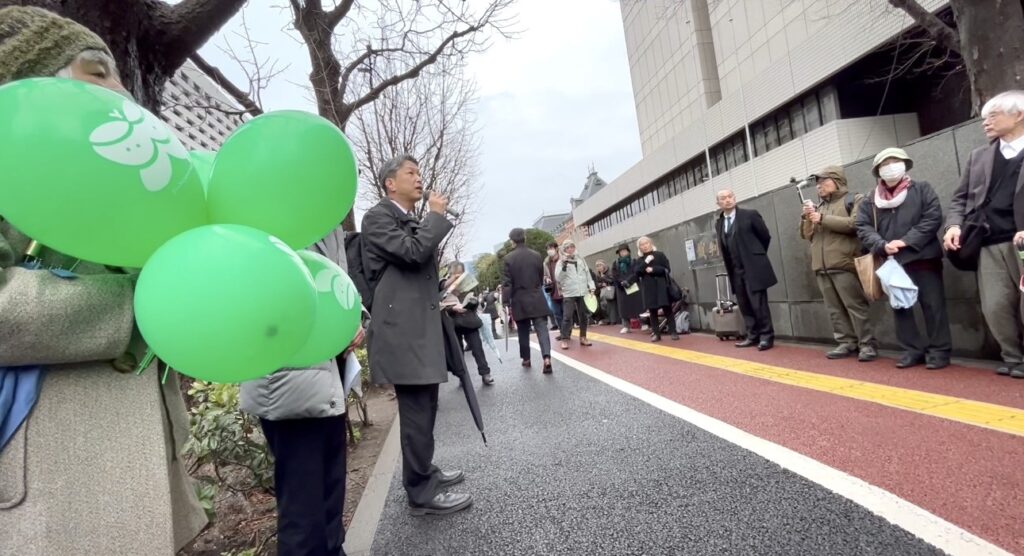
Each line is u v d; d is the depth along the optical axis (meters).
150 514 1.04
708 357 5.98
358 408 4.97
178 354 0.94
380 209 2.58
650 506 2.31
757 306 5.95
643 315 10.31
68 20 1.11
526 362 7.29
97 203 0.90
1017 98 3.37
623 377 5.44
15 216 0.88
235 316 0.91
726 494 2.32
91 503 0.99
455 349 2.80
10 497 0.93
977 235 3.63
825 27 16.09
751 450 2.82
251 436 2.46
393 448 3.95
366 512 2.71
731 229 6.07
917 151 4.46
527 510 2.45
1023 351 3.62
